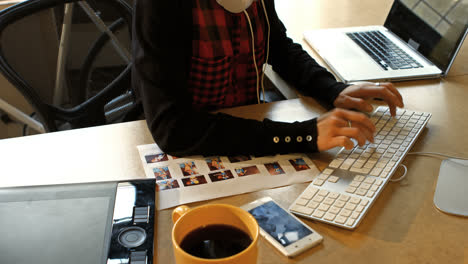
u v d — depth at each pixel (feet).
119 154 2.94
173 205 2.50
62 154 2.92
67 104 4.25
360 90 3.50
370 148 3.01
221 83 3.71
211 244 1.81
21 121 4.83
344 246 2.24
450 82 4.06
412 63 4.26
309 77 3.83
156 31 3.08
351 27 5.08
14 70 3.86
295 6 5.75
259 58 4.01
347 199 2.53
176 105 3.09
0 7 6.35
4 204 2.35
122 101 4.65
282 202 2.56
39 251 2.10
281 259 2.16
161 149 2.98
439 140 3.19
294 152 3.02
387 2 5.88
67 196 2.45
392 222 2.42
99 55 4.35
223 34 3.54
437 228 2.38
